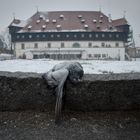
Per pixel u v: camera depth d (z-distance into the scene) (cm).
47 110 111
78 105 111
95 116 106
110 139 88
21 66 441
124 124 100
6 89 112
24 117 105
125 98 111
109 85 111
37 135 90
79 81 110
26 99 112
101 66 467
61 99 99
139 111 110
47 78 103
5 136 90
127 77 120
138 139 89
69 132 93
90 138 89
